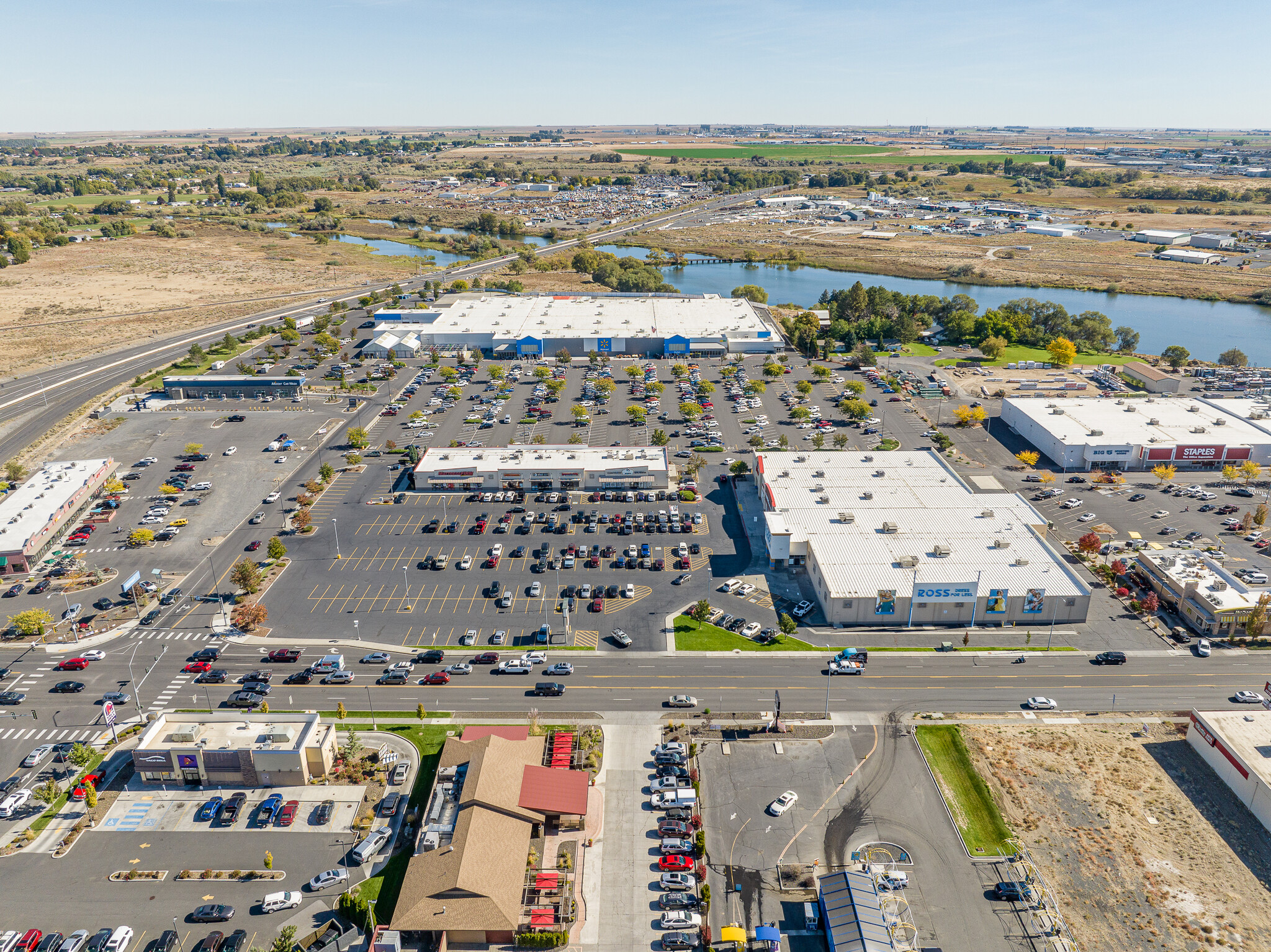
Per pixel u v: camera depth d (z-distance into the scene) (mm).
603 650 137625
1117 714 122812
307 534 175250
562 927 88812
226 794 108375
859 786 108750
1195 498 190875
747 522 180375
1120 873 96125
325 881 93562
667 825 101250
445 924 86562
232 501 190375
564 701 125250
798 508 173375
